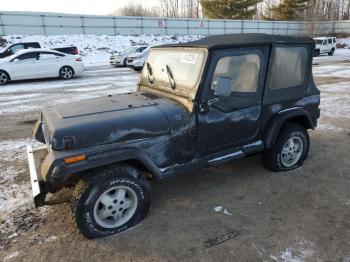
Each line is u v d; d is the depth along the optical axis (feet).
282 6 169.27
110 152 9.53
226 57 11.12
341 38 145.18
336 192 12.76
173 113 10.88
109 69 60.80
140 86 13.93
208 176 14.16
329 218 11.03
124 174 9.93
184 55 11.47
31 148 13.06
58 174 8.82
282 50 12.66
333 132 20.18
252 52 11.78
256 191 12.86
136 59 55.98
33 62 44.75
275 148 13.79
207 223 10.86
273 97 12.96
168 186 13.35
